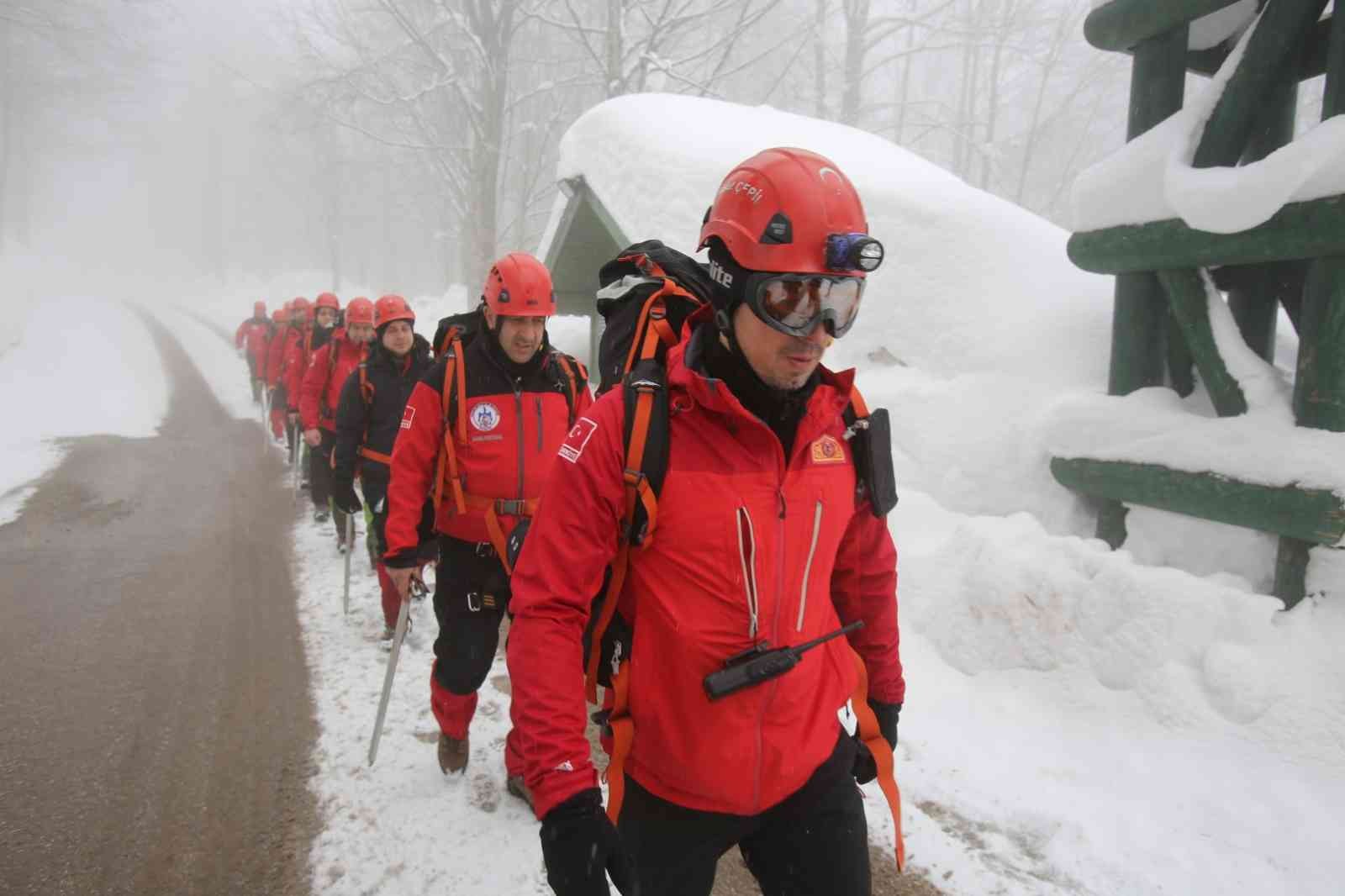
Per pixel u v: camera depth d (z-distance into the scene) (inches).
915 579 167.8
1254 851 105.3
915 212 226.2
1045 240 222.8
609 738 60.2
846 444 62.6
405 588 127.5
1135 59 163.6
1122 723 131.2
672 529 55.2
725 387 52.7
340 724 147.6
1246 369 142.3
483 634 121.7
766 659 56.7
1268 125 163.0
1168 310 163.2
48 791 128.3
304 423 267.4
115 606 209.6
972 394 194.2
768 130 277.1
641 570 57.0
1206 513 138.5
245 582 228.1
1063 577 145.9
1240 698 122.3
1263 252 131.3
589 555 55.1
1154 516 152.7
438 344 126.1
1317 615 125.6
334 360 264.5
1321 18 154.8
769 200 51.5
